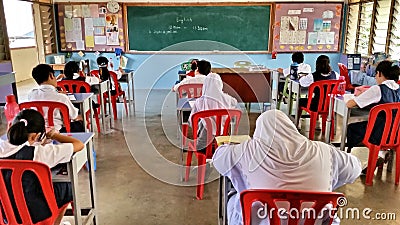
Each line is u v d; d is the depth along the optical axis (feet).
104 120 13.87
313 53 22.03
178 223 7.47
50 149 5.49
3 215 5.45
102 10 21.65
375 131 8.86
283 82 16.48
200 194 8.57
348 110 9.61
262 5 21.25
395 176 9.21
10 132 5.22
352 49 20.70
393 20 16.57
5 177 5.15
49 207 5.49
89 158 6.95
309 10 21.29
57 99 9.17
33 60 28.37
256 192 4.42
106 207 8.13
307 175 4.62
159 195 8.70
